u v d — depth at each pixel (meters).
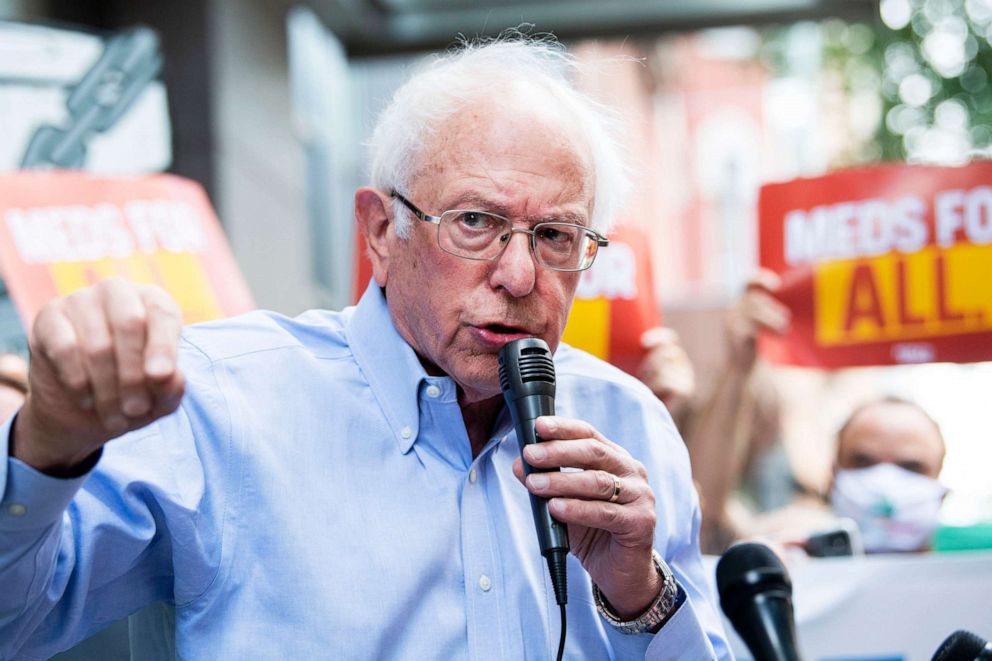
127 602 1.51
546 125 1.57
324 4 5.24
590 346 3.23
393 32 5.48
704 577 1.85
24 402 1.20
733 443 3.67
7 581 1.25
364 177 1.94
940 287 3.35
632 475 1.46
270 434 1.56
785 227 3.49
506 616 1.59
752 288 3.52
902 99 8.41
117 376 1.09
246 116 5.20
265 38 5.53
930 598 2.69
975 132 8.25
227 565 1.50
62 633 1.40
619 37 5.40
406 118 1.63
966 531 3.34
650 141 13.06
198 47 4.92
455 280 1.54
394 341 1.65
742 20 5.21
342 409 1.61
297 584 1.50
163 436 1.48
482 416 1.68
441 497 1.60
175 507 1.44
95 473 1.42
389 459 1.61
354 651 1.49
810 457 3.91
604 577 1.54
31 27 3.47
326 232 7.57
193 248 3.13
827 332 3.43
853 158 9.10
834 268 3.43
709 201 13.66
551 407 1.46
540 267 1.55
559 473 1.41
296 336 1.70
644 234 3.28
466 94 1.59
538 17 5.35
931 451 3.33
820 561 2.72
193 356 1.59
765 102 13.48
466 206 1.54
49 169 3.46
